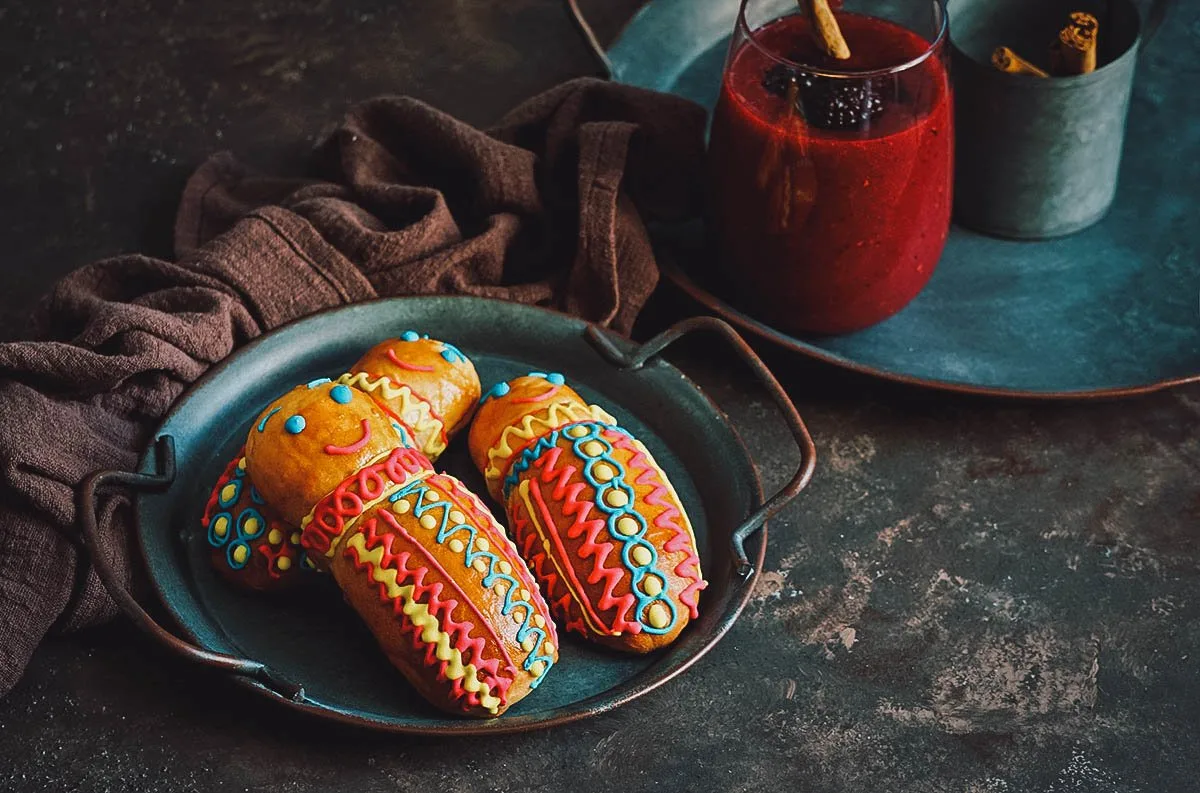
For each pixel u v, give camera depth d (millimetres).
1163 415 895
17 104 1026
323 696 764
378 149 945
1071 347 903
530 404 795
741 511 805
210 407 828
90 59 1052
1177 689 813
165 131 1018
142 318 838
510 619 742
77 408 825
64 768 781
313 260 881
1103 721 804
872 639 825
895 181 840
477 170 919
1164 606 836
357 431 769
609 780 785
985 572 845
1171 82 1020
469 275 903
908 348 902
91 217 976
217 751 786
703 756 792
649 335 918
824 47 826
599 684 768
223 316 855
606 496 767
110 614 808
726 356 914
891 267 870
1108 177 938
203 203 960
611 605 757
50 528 796
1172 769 792
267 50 1061
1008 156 919
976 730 801
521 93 1043
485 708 743
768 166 843
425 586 741
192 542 801
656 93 939
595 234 890
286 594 789
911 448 883
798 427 799
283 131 1021
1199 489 873
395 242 884
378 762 785
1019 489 872
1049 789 787
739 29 850
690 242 944
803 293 878
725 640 822
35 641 792
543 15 1087
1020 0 946
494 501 805
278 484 764
